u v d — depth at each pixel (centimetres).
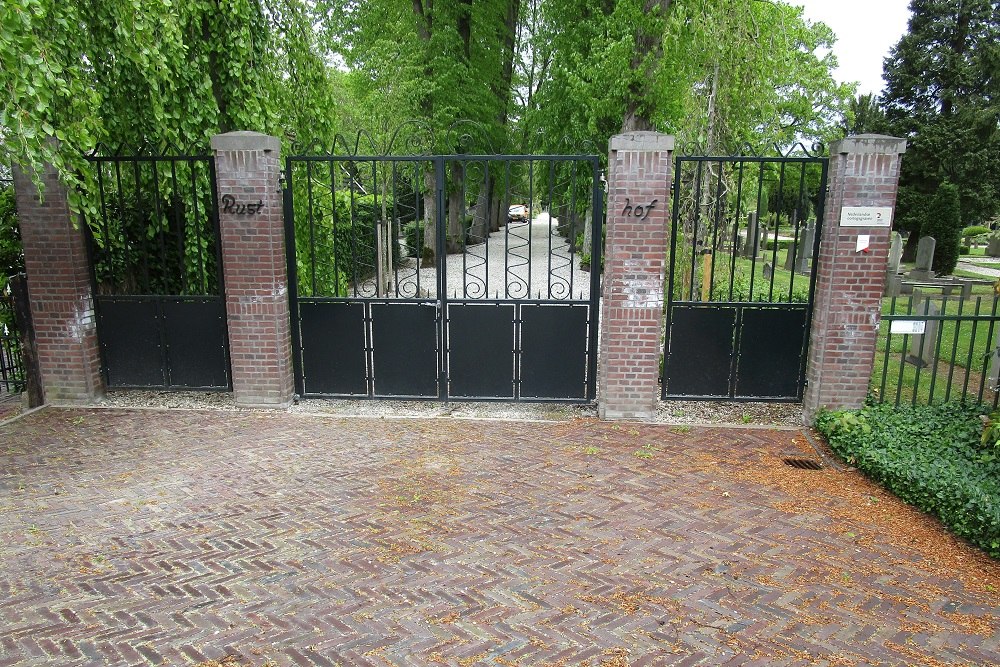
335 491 516
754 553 425
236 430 655
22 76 522
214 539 442
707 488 523
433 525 461
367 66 1703
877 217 613
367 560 415
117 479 539
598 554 422
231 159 661
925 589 386
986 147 2361
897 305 1312
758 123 1031
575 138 1585
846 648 333
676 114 1075
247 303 696
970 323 1191
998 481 488
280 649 331
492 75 2097
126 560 416
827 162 640
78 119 628
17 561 414
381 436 639
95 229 684
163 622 353
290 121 937
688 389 696
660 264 645
